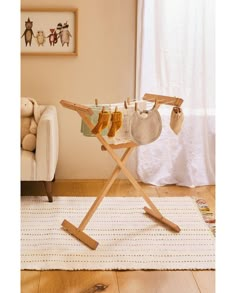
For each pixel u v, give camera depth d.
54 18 4.39
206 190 4.42
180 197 4.18
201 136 4.46
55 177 4.66
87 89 4.53
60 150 4.62
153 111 3.21
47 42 4.42
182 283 2.74
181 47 4.35
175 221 3.64
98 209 3.87
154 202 4.04
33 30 4.40
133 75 4.52
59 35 4.41
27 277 2.79
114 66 4.51
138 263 2.96
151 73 4.41
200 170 4.52
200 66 4.38
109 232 3.43
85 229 3.48
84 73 4.51
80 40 4.46
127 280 2.77
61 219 3.66
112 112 3.17
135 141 3.20
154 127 3.20
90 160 4.66
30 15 4.38
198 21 4.32
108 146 3.25
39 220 3.63
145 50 4.36
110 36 4.47
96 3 4.42
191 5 4.30
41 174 3.91
